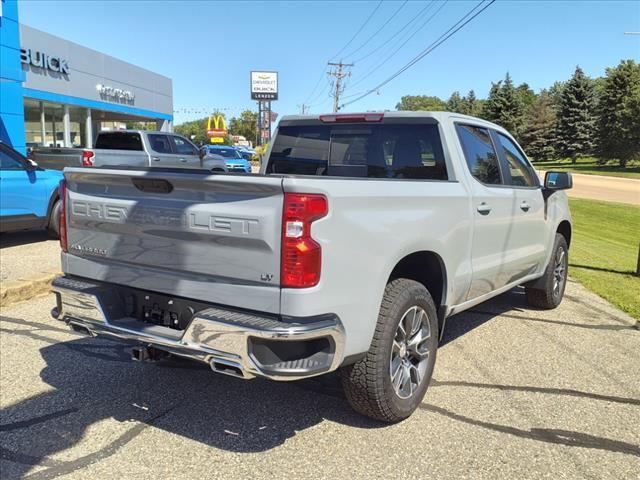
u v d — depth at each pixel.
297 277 2.72
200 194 2.99
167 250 3.14
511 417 3.62
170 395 3.85
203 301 3.04
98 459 3.05
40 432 3.32
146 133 14.85
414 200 3.45
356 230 2.96
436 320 3.71
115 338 3.33
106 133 15.07
